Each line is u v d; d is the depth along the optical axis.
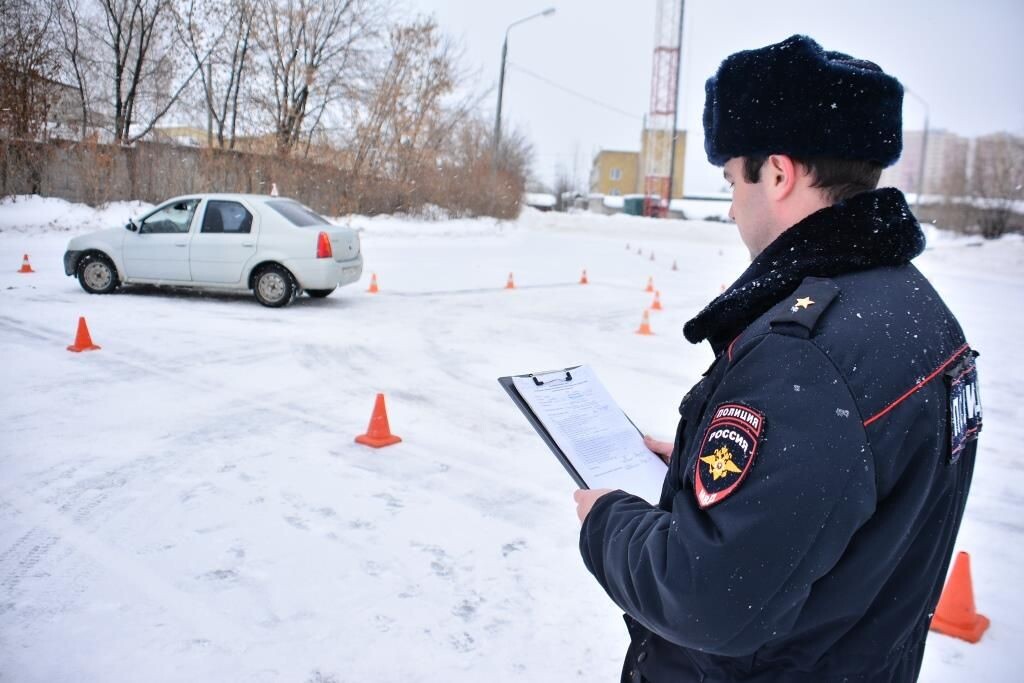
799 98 1.10
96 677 2.57
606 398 1.75
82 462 4.45
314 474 4.43
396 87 28.92
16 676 2.55
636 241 32.31
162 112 25.28
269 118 27.42
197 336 8.01
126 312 9.12
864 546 1.01
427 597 3.18
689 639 1.03
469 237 27.45
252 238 9.81
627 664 1.38
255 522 3.78
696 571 0.98
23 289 10.46
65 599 3.03
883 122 1.11
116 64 24.27
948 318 1.18
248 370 6.75
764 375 1.02
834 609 1.03
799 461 0.95
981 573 3.69
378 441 4.97
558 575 3.42
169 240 10.00
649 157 61.12
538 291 13.12
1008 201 37.28
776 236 1.21
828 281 1.08
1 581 3.14
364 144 28.50
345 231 10.44
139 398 5.78
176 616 2.95
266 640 2.82
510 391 1.62
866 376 0.98
